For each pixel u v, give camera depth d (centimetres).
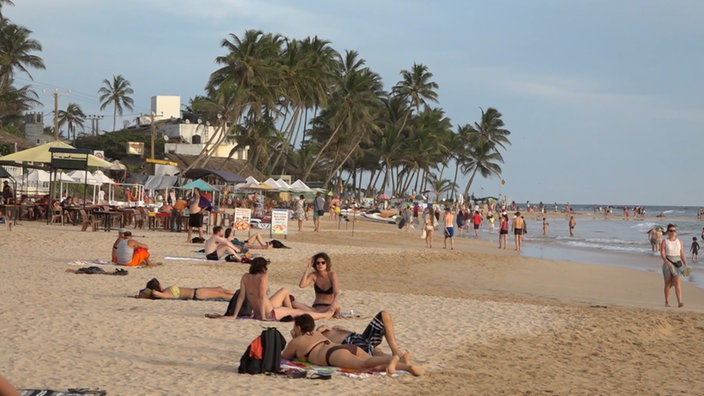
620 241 5362
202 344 955
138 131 9250
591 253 3984
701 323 1376
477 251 3600
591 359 1025
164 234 3030
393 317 1286
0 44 7031
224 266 1992
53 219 3462
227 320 1135
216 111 7619
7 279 1491
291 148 9550
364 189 11794
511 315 1366
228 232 2295
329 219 6462
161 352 895
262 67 6372
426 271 2386
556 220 11644
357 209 7356
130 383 736
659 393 840
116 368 800
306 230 4331
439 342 1073
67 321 1054
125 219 3456
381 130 9569
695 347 1149
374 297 1545
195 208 2661
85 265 1803
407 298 1550
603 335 1207
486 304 1510
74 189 5094
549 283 2302
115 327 1030
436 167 11312
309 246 2873
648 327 1295
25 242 2300
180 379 762
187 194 5616
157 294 1330
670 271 1759
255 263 1166
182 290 1357
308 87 7369
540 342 1123
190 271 1812
